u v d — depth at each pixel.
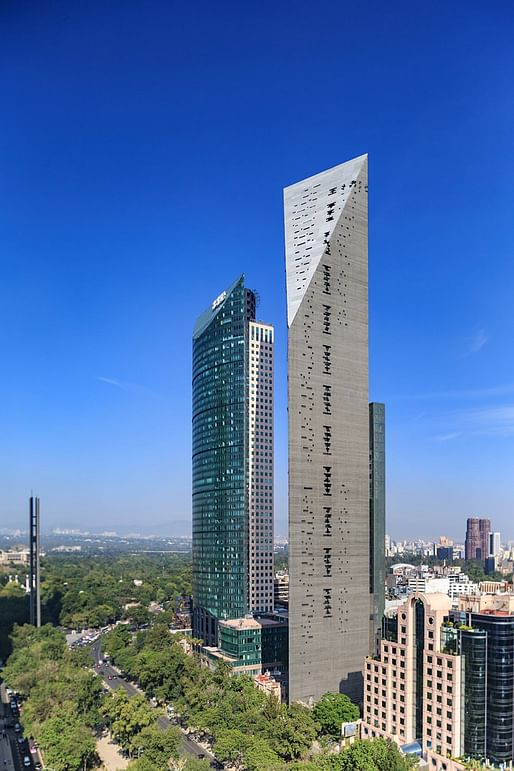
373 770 164.38
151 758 192.12
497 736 186.50
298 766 170.88
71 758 193.00
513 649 190.12
